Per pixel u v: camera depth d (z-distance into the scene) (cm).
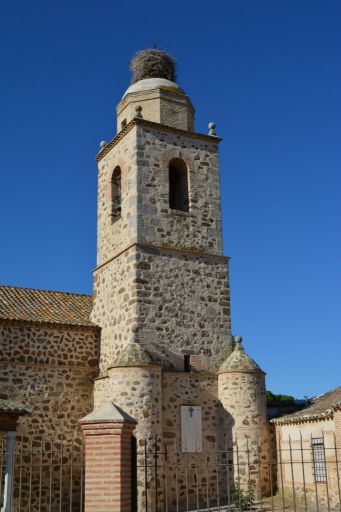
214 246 2503
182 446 2127
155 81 2708
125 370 2072
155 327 2253
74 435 2247
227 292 2470
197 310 2369
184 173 2578
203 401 2238
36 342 2284
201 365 2302
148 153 2462
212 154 2644
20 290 2612
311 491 2036
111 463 1207
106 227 2605
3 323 2227
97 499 1191
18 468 2086
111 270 2464
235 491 2073
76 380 2328
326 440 2005
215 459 2188
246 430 2161
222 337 2395
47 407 2228
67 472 2181
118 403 2042
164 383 2172
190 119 2697
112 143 2647
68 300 2672
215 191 2594
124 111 2695
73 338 2384
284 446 2228
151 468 1975
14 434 1750
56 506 2119
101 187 2734
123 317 2297
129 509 1211
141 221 2353
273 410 2602
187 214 2477
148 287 2284
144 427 2016
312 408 2219
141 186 2402
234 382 2225
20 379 2206
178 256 2395
